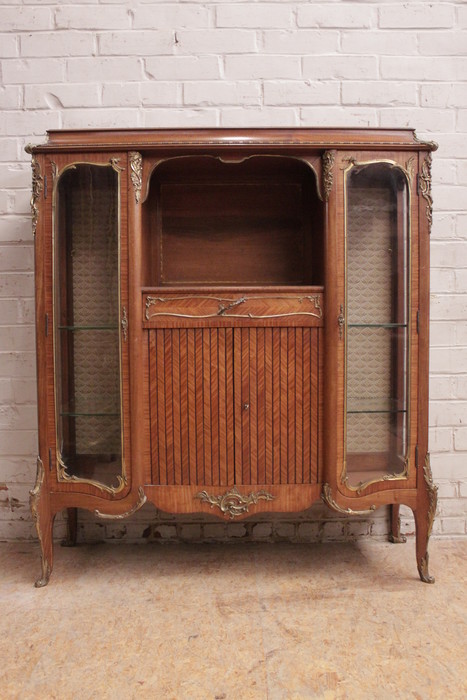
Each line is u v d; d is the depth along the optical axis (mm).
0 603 1455
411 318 1508
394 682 1145
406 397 1533
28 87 1820
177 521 1865
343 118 1842
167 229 1772
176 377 1494
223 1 1810
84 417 1524
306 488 1521
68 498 1526
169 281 1772
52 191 1475
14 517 1859
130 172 1456
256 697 1102
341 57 1829
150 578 1601
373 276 1537
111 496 1506
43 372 1501
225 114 1833
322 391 1509
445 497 1886
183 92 1826
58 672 1178
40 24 1811
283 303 1488
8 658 1225
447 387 1871
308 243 1759
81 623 1359
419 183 1491
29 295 1845
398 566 1679
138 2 1808
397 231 1531
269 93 1830
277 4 1815
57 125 1827
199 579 1594
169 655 1231
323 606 1438
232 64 1822
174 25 1814
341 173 1467
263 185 1773
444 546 1827
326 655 1229
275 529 1870
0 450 1849
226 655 1230
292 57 1827
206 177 1757
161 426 1504
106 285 1503
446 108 1848
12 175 1831
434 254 1854
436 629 1330
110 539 1862
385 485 1531
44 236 1482
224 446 1506
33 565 1692
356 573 1631
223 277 1780
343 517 1873
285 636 1302
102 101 1824
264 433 1508
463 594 1501
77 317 1521
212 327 1486
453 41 1838
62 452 1523
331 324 1480
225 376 1494
